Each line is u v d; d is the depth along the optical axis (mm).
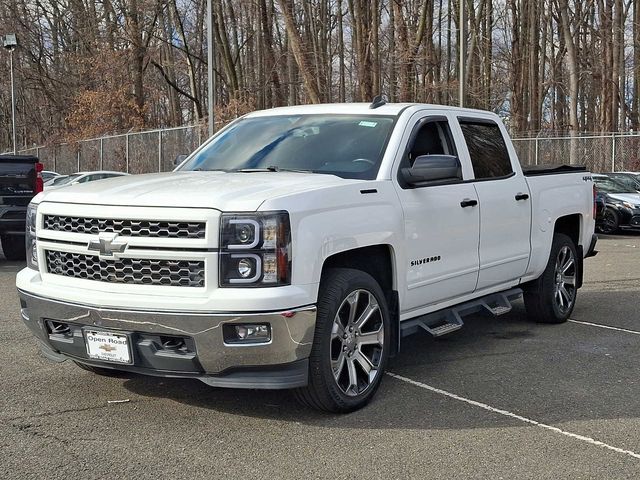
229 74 33000
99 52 35219
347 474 3910
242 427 4582
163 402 5043
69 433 4461
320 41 41188
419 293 5488
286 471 3941
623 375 5797
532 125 37062
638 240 17531
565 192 7566
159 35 39156
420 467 4004
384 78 33375
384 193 5105
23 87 46719
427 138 5961
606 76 34031
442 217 5652
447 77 39312
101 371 5598
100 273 4488
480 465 4035
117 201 4449
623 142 26047
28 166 12000
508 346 6730
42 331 4816
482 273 6242
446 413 4867
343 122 5852
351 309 4785
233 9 39531
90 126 32875
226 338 4203
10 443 4297
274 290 4191
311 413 4836
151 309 4242
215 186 4586
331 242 4523
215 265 4199
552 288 7492
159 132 25641
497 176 6594
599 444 4352
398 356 6383
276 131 6039
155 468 3967
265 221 4203
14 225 11891
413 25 32062
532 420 4750
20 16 45312
